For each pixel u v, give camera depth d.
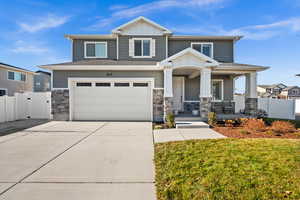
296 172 3.64
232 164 4.11
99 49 14.64
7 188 3.38
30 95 13.38
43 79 33.44
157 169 4.20
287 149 5.02
